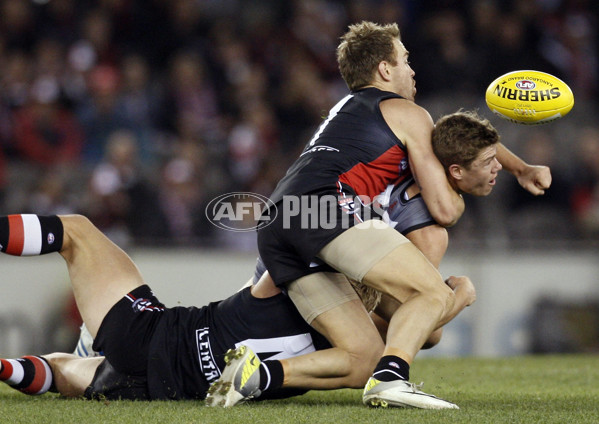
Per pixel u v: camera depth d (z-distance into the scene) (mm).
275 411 9984
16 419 9430
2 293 21688
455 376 15625
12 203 26516
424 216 11969
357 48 12219
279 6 35094
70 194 26906
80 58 31312
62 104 30312
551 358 19812
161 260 23047
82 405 10531
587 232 27031
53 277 21969
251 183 28625
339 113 11789
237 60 33031
